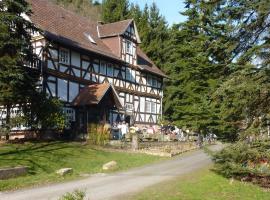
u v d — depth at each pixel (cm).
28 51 2614
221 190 1466
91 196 1384
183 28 2377
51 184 1644
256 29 1478
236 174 1664
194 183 1592
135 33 4472
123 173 2009
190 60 2255
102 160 2366
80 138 3200
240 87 1350
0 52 2394
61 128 2897
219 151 1614
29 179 1691
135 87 4475
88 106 3359
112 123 3750
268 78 1341
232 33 1531
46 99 2766
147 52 6044
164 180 1747
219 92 1414
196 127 2414
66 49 3378
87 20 4312
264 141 1427
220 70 1750
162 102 5203
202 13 1769
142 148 2958
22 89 2519
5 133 2611
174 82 3031
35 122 2739
